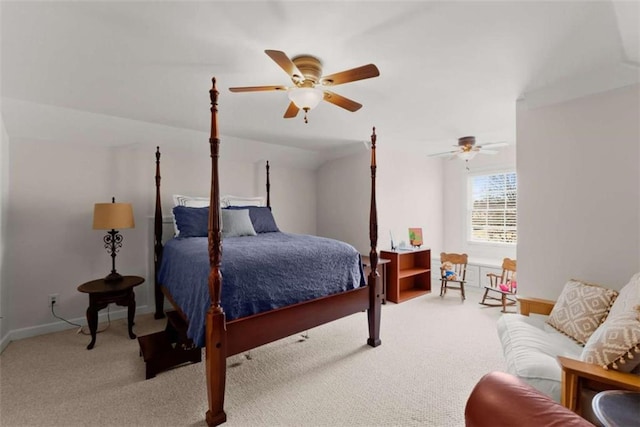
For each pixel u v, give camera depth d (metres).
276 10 1.38
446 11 1.40
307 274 2.24
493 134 3.74
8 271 2.72
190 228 3.17
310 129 3.50
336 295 2.38
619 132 2.06
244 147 4.05
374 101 2.62
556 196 2.35
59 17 1.43
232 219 3.22
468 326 3.07
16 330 2.76
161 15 1.42
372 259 2.65
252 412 1.77
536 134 2.45
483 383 1.07
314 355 2.46
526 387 1.01
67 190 3.02
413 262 4.49
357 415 1.75
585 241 2.22
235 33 1.57
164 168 3.62
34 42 1.65
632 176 2.02
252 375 2.17
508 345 1.81
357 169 4.39
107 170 3.24
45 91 2.33
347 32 1.57
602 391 1.25
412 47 1.73
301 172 4.91
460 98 2.54
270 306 2.02
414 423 1.68
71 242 3.04
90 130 2.99
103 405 1.83
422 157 4.85
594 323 1.79
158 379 2.11
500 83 2.24
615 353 1.28
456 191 5.05
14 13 1.39
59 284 2.97
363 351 2.53
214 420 1.66
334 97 1.97
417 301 3.93
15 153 2.77
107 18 1.44
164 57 1.82
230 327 1.80
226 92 2.37
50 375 2.15
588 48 1.74
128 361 2.36
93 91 2.34
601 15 1.43
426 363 2.32
